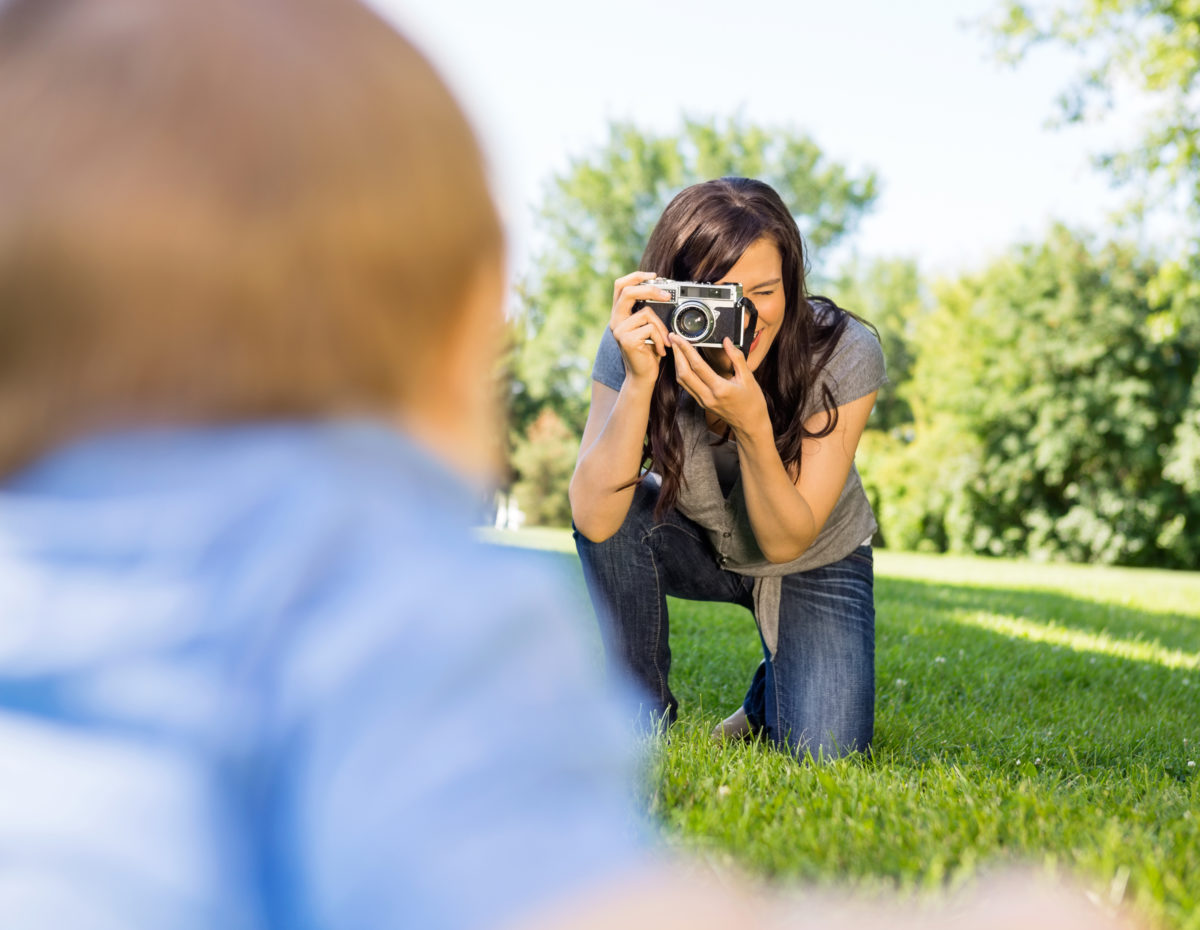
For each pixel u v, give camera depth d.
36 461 0.50
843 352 2.43
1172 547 22.45
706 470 2.48
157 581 0.49
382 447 0.51
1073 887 1.17
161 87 0.45
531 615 0.52
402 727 0.47
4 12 0.48
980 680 3.76
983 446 24.06
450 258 0.50
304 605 0.49
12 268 0.45
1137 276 22.75
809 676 2.52
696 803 1.53
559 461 27.83
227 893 0.48
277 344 0.47
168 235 0.45
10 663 0.48
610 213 29.44
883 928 1.01
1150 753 2.82
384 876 0.44
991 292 24.09
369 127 0.47
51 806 0.47
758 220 2.29
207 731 0.48
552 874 0.45
